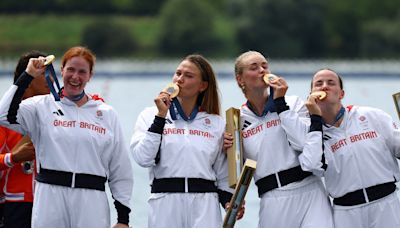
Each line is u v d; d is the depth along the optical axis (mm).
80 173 21047
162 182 21672
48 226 20922
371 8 194750
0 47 180125
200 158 21688
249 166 20719
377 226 22125
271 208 22062
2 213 23078
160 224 21547
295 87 85438
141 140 21750
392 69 109562
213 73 22406
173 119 22016
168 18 181875
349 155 22172
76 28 186375
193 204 21500
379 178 22125
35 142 21438
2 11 195000
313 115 21594
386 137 22391
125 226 21734
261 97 22422
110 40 180125
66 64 21250
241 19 181375
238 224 32438
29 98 21641
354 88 86312
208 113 22328
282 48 180500
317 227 21641
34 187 22531
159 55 181375
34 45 181000
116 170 21797
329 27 189375
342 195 22250
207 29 181250
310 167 21328
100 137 21297
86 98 21609
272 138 22203
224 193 22109
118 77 97438
